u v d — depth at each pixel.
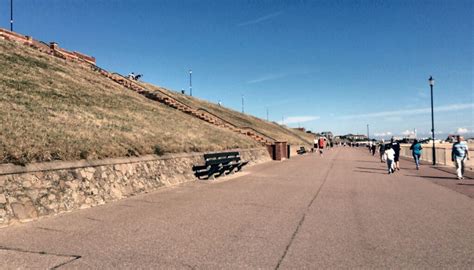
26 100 14.72
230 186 12.91
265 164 25.53
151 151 13.84
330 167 22.55
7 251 5.31
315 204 9.43
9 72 19.67
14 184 7.53
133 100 29.55
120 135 14.06
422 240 6.12
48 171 8.50
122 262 4.91
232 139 28.70
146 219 7.52
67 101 18.22
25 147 8.77
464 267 4.86
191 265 4.85
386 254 5.38
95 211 8.34
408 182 14.53
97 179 9.85
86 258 5.05
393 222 7.45
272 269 4.74
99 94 25.08
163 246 5.65
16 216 7.12
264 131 66.81
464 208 8.97
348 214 8.21
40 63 26.22
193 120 32.66
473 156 27.36
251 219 7.62
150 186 11.95
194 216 7.85
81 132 12.44
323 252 5.45
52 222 7.18
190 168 15.61
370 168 21.94
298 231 6.68
